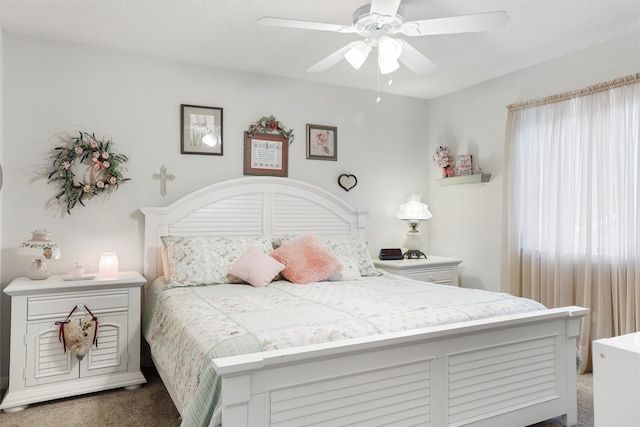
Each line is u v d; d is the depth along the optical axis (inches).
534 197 134.6
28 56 115.2
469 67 140.4
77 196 118.4
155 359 97.3
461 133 165.2
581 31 112.6
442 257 168.4
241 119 143.1
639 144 107.7
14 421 91.7
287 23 84.5
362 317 76.5
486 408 77.1
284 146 149.4
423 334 68.5
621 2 97.2
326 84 158.4
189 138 135.0
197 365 64.7
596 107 117.9
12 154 112.9
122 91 126.3
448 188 170.9
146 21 107.0
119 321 108.5
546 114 131.6
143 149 128.8
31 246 103.6
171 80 133.0
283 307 85.0
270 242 132.2
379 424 66.6
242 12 102.1
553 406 84.9
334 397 63.0
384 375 67.2
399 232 173.5
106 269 114.3
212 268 116.8
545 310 87.7
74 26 110.0
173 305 93.4
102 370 106.4
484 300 91.4
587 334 117.3
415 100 177.9
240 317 77.2
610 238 114.1
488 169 154.2
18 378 98.0
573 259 124.0
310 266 118.8
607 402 44.6
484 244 155.4
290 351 59.5
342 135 161.3
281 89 149.9
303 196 149.5
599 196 116.2
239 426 55.7
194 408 58.2
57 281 105.8
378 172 169.0
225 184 136.6
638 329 107.0
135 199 127.6
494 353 78.6
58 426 89.6
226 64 137.9
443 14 102.0
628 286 109.0
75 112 120.3
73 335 100.5
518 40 118.3
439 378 72.3
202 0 96.7
